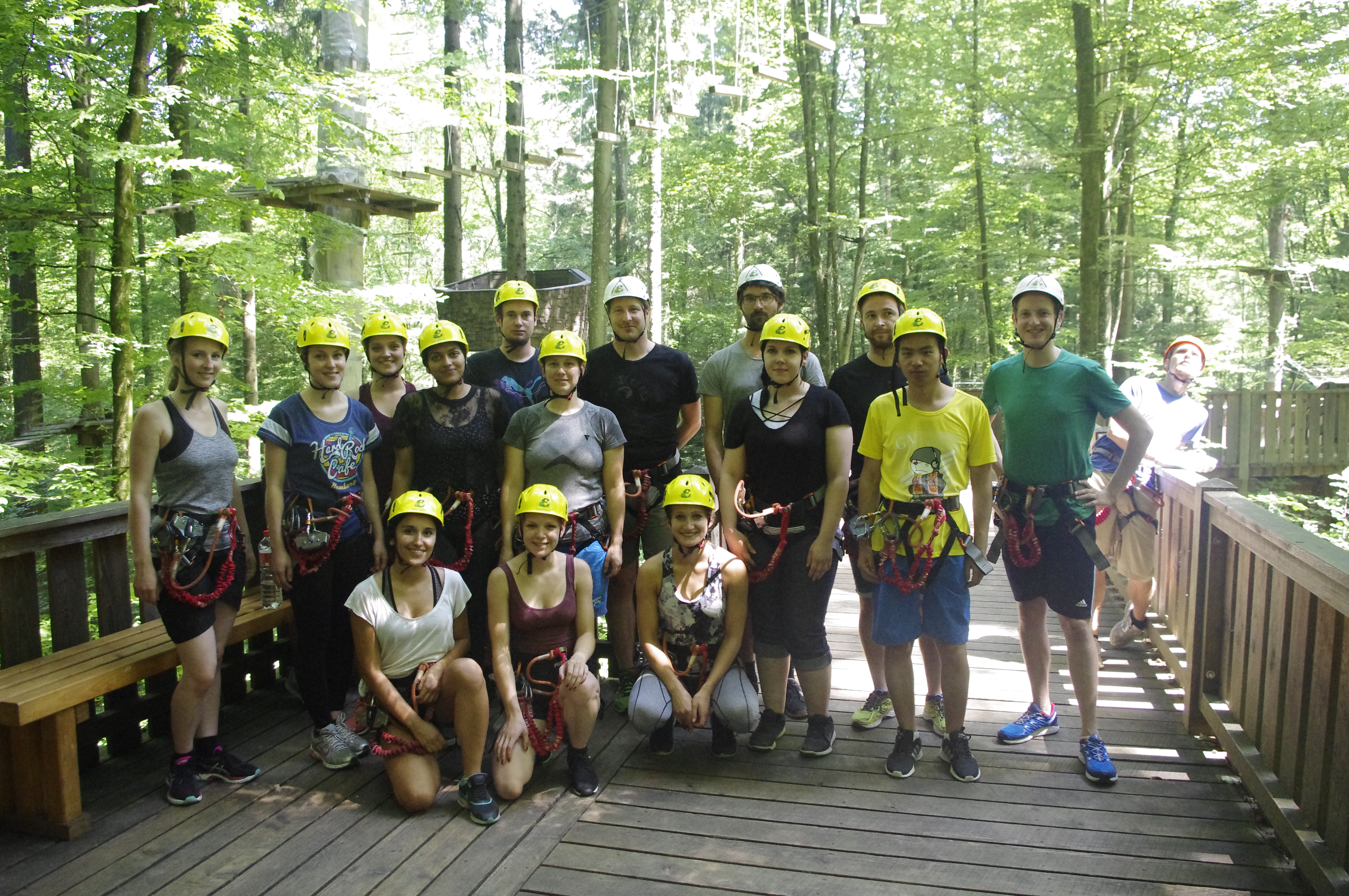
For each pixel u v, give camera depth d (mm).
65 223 6910
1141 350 11664
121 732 3365
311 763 3291
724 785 3100
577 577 3164
